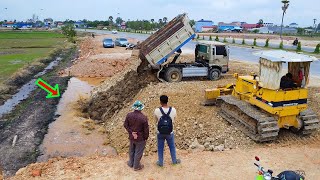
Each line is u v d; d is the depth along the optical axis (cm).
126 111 1490
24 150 1232
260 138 1095
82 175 836
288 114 1074
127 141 1243
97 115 1639
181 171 855
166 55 1770
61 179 815
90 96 1980
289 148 1052
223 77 2027
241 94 1234
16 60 3462
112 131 1380
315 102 1459
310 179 827
